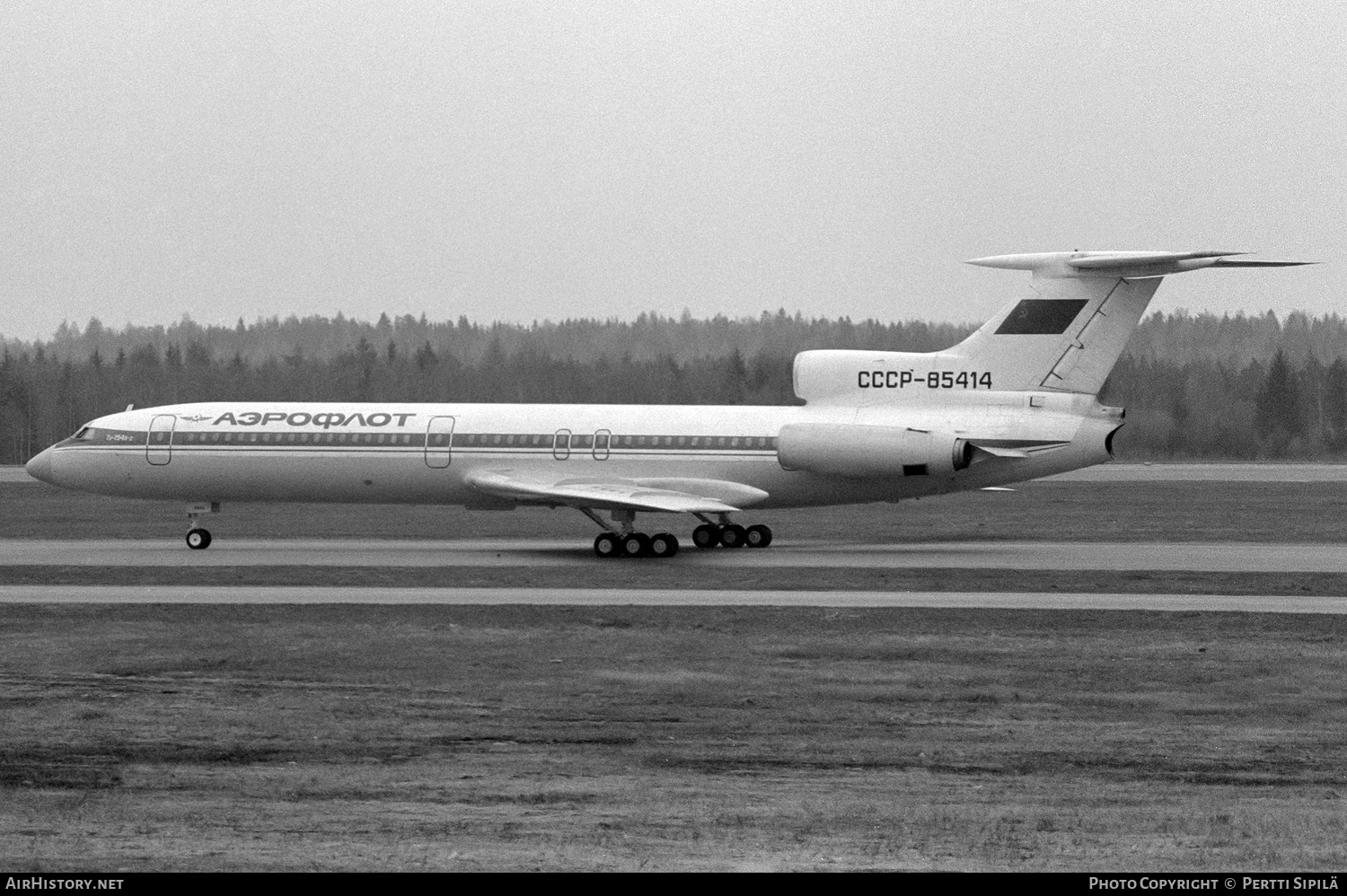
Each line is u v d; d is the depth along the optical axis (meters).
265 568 139.62
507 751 70.25
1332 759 69.38
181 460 163.00
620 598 119.38
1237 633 103.94
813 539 179.75
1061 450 151.75
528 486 153.75
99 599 118.38
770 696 83.19
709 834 53.69
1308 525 196.62
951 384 154.88
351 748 70.62
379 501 163.38
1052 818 56.78
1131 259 147.25
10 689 84.44
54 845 51.81
